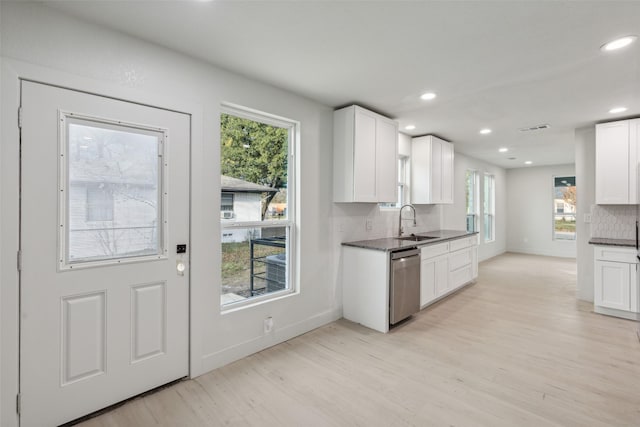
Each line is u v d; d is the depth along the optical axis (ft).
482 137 15.53
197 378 7.52
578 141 13.73
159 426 5.91
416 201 15.06
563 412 6.23
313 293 10.54
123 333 6.50
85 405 6.06
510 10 5.62
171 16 5.87
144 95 6.68
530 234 27.04
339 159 10.96
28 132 5.39
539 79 8.59
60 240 5.75
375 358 8.53
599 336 9.89
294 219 10.17
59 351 5.77
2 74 5.12
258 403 6.59
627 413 6.18
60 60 5.69
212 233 7.86
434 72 8.23
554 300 13.83
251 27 6.24
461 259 15.43
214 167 7.89
